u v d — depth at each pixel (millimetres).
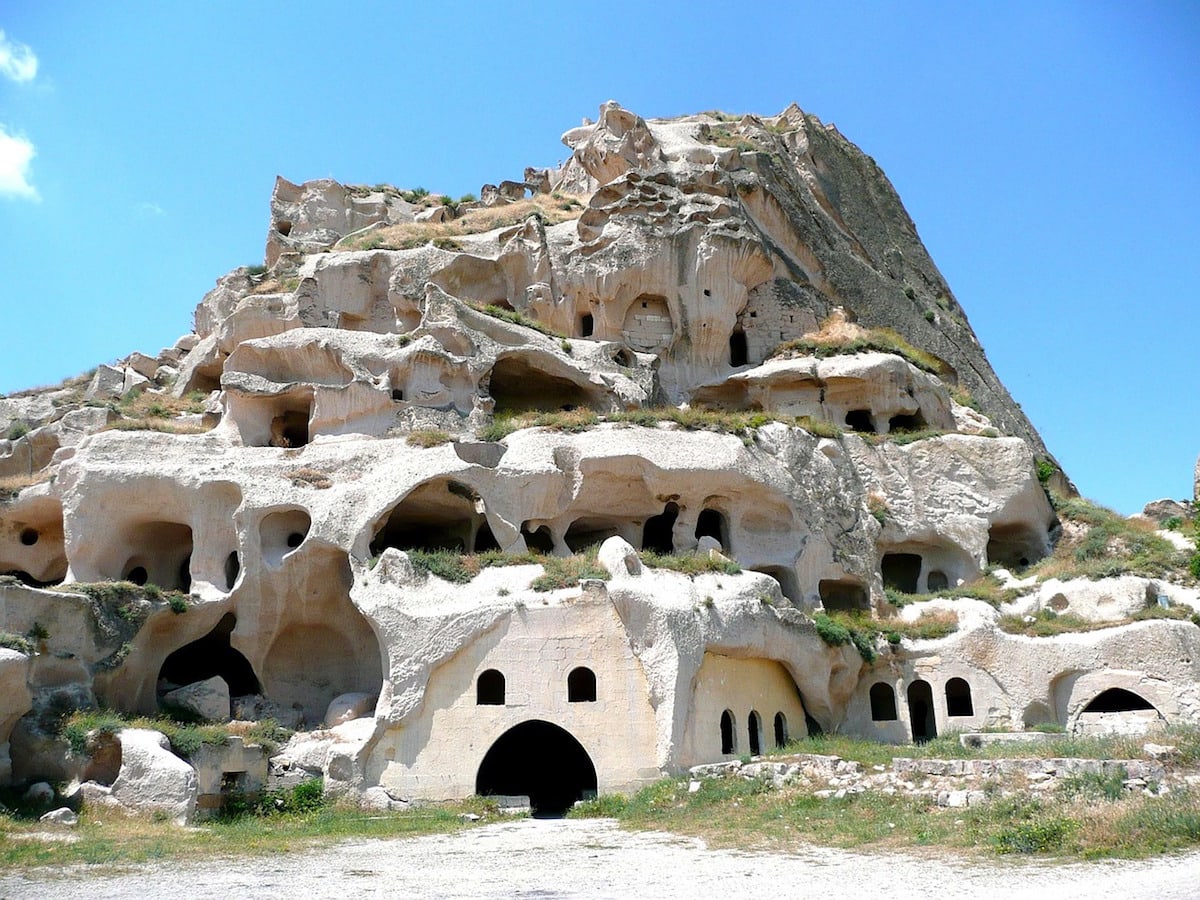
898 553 41906
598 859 18938
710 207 46875
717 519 37625
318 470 33844
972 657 34656
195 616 31391
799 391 44750
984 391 56969
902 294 56906
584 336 46938
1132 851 15938
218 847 21344
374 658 33094
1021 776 20891
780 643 31516
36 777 25547
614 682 28578
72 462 33656
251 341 38156
